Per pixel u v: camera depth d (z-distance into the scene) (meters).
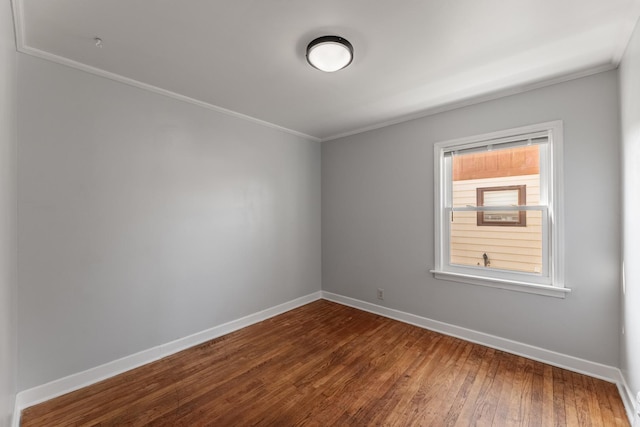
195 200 2.80
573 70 2.21
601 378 2.17
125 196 2.34
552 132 2.37
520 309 2.55
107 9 1.54
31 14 1.57
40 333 1.95
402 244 3.34
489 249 2.78
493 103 2.68
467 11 1.56
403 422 1.76
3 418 1.33
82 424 1.75
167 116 2.60
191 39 1.82
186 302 2.73
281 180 3.66
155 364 2.42
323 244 4.21
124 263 2.34
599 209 2.18
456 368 2.34
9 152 1.52
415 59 2.06
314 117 3.28
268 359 2.50
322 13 1.58
